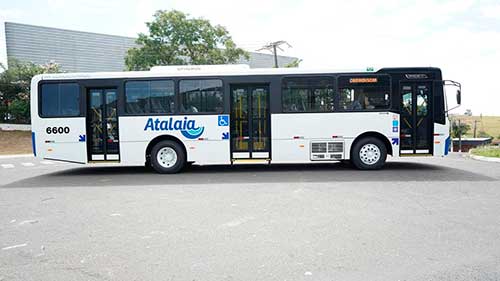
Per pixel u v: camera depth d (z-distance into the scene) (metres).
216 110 11.50
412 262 4.27
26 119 29.59
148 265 4.30
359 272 4.03
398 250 4.64
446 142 11.50
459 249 4.66
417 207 6.78
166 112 11.51
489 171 11.24
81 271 4.18
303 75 11.49
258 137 11.59
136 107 11.54
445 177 10.13
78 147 11.52
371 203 7.12
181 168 11.86
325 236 5.21
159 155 11.63
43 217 6.50
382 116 11.45
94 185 9.81
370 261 4.32
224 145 11.53
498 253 4.52
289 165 13.34
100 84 11.50
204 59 26.20
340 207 6.84
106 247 4.91
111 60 37.44
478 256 4.43
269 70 11.51
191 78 11.52
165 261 4.40
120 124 11.50
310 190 8.48
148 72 11.55
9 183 10.48
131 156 11.54
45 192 8.94
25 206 7.40
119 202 7.59
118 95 11.51
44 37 33.78
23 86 28.36
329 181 9.66
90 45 36.22
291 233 5.36
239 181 9.93
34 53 33.25
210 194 8.22
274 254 4.57
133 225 5.88
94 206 7.27
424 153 11.52
